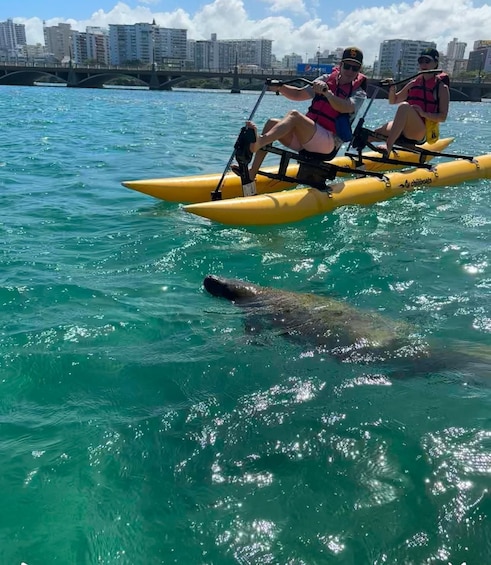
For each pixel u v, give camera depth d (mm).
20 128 14734
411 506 1939
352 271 4293
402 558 1732
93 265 4312
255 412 2496
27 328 3227
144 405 2541
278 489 2023
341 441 2291
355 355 3020
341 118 6230
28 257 4410
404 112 7488
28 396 2602
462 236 5125
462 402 2564
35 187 6957
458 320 3432
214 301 3701
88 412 2480
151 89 63406
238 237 5113
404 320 3430
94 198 6480
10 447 2232
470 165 7848
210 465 2150
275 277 4180
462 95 53969
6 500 1964
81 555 1756
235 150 5746
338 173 8305
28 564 1724
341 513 1911
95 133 13828
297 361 2953
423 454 2203
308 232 5312
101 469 2121
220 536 1823
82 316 3408
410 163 7520
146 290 3857
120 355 2967
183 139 12867
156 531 1843
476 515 1894
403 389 2688
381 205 6340
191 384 2719
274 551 1765
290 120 5914
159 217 5715
